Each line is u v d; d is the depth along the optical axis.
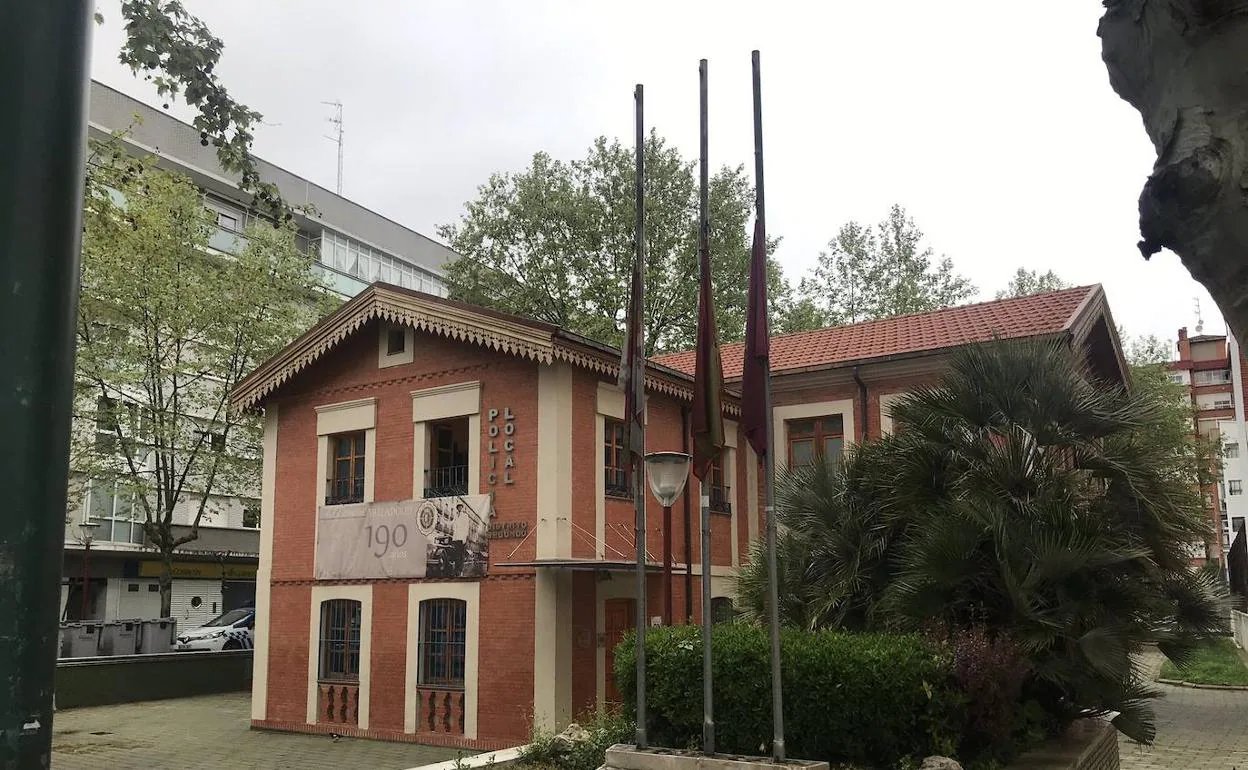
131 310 24.00
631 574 16.14
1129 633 8.93
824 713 8.57
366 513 17.02
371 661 16.45
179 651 26.00
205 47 7.73
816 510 11.47
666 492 9.81
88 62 1.74
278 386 18.28
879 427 18.86
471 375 16.17
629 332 9.93
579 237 29.73
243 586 38.06
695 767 8.38
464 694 15.20
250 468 26.27
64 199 1.63
